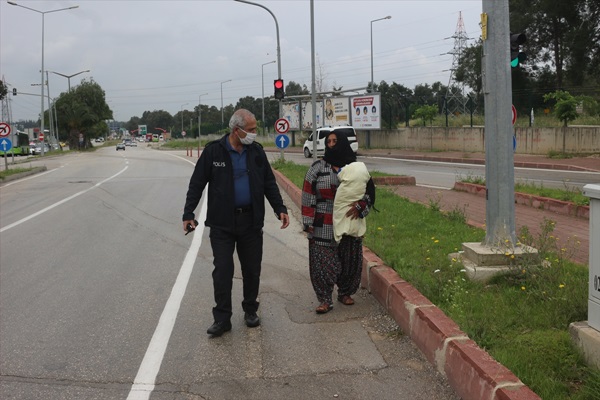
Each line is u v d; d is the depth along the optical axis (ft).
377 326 17.24
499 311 15.56
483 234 25.90
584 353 12.39
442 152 116.67
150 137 478.18
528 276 18.03
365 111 136.36
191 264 26.35
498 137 19.95
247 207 16.99
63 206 48.11
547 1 125.18
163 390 13.55
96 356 15.62
